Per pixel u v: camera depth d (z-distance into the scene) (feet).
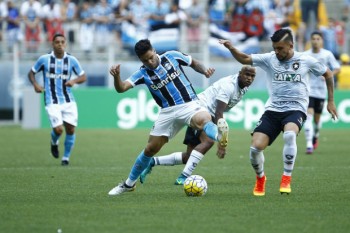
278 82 108.37
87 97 274.57
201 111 108.17
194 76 286.05
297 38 300.61
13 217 92.53
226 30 304.09
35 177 138.21
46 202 105.09
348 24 332.39
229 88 123.24
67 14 308.81
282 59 107.34
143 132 256.73
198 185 110.52
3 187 123.24
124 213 94.94
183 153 129.70
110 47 286.87
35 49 287.89
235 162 167.63
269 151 196.85
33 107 274.57
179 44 291.99
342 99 277.85
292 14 312.50
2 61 285.64
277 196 110.32
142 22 302.04
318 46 187.32
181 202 104.32
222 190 118.62
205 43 289.53
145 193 114.73
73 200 107.04
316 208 98.58
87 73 286.46
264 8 314.55
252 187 122.83
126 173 145.07
